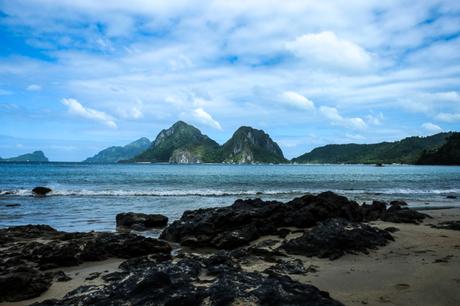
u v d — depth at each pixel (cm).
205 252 1538
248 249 1405
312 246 1374
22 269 1049
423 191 4722
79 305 709
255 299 684
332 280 1025
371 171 13162
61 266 1257
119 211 2825
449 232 1798
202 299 695
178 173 10438
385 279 1027
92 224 2277
